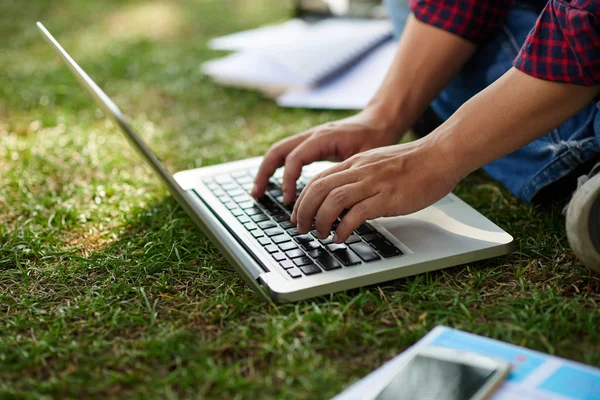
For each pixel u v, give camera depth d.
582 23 0.84
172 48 2.09
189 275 0.98
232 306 0.88
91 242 1.09
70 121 1.60
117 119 0.85
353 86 1.74
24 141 1.48
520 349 0.72
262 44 1.94
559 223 1.08
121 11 2.48
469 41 1.18
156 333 0.83
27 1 2.53
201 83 1.84
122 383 0.74
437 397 0.63
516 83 0.91
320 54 1.85
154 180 1.29
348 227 0.90
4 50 2.06
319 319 0.82
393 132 1.17
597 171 0.92
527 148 1.13
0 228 1.12
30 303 0.91
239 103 1.71
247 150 1.44
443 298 0.89
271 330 0.81
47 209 1.20
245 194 1.12
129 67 1.92
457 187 1.26
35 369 0.77
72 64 0.92
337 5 2.21
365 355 0.78
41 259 1.03
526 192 1.12
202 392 0.71
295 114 1.65
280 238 0.97
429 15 1.18
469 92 1.27
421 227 0.99
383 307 0.86
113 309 0.89
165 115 1.65
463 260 0.93
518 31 1.16
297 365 0.76
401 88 1.19
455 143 0.92
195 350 0.79
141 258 1.02
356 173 0.92
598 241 0.81
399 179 0.91
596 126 0.99
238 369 0.75
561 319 0.82
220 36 2.21
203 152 1.43
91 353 0.79
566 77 0.88
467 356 0.68
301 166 1.09
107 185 1.27
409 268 0.90
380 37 1.99
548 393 0.65
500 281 0.93
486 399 0.64
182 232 1.09
